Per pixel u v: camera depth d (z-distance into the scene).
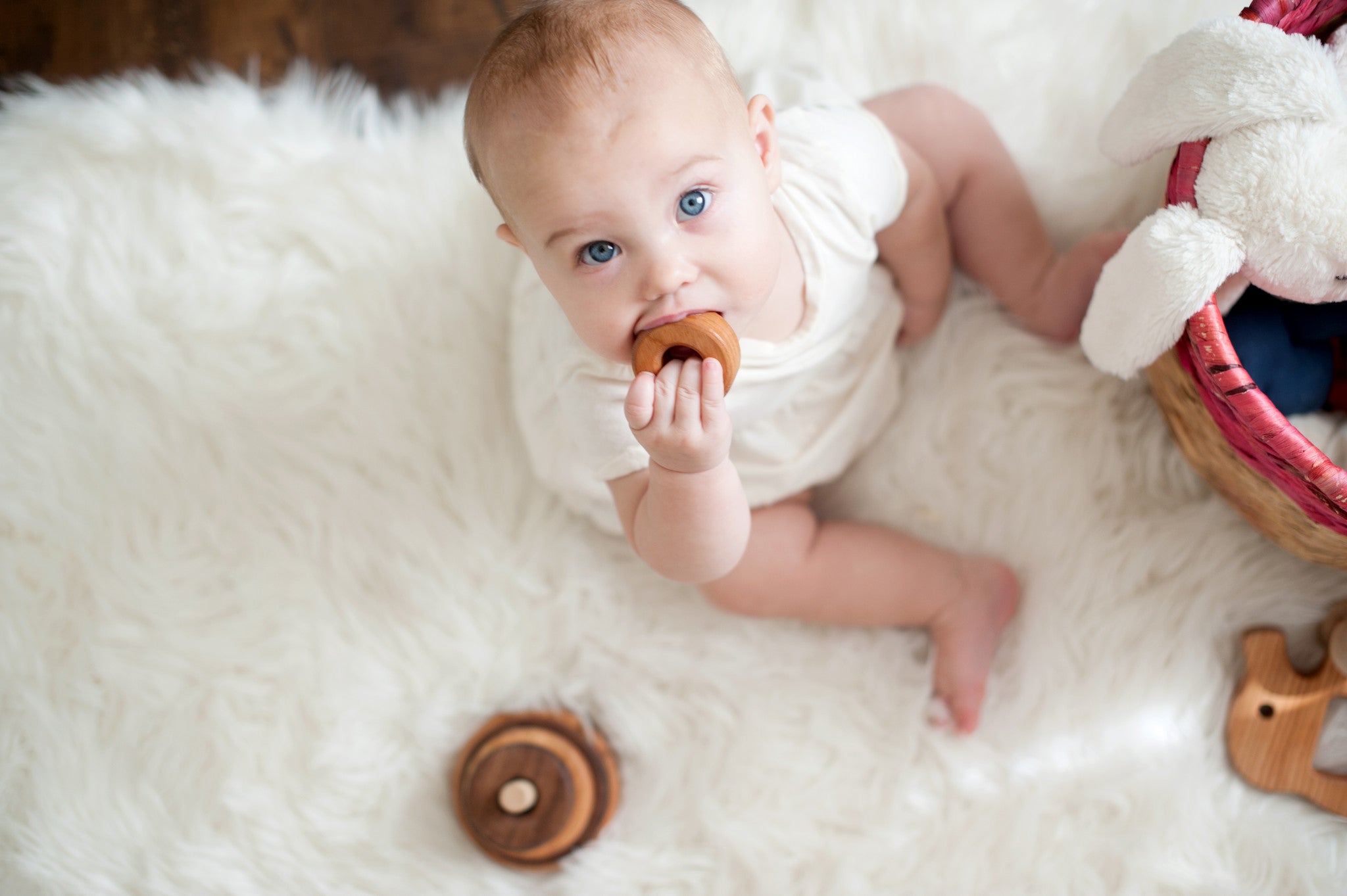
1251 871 1.11
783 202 1.06
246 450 1.30
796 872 1.17
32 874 1.21
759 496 1.18
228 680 1.25
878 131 1.14
